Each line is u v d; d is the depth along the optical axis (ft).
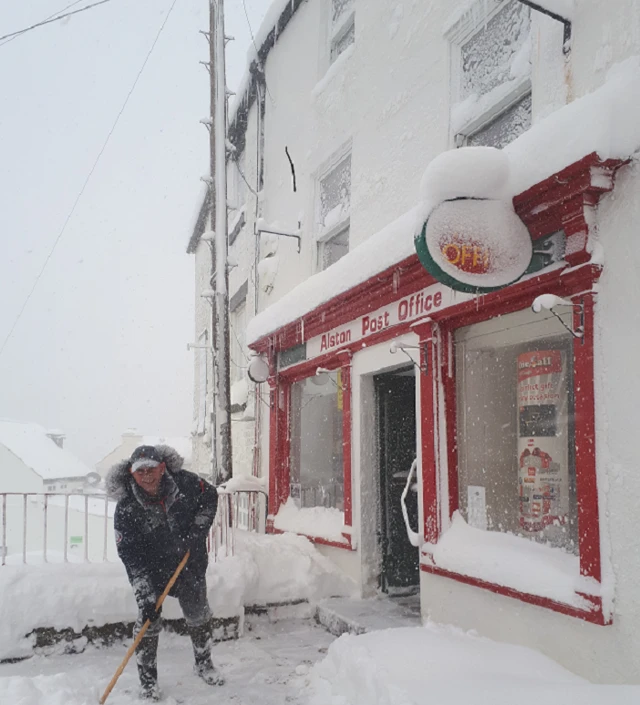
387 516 20.27
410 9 20.03
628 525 10.67
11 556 20.07
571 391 13.07
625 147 10.67
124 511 13.60
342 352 21.03
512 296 13.67
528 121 15.79
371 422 20.48
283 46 30.50
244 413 33.96
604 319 11.34
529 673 11.54
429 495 15.96
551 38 13.93
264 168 32.50
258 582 18.65
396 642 13.52
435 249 11.79
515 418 14.40
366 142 22.02
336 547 20.95
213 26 28.58
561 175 11.23
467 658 12.31
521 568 12.86
